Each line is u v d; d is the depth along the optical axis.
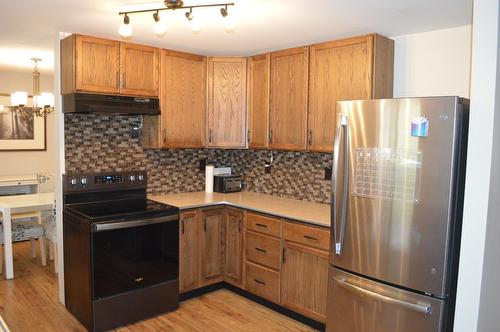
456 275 2.30
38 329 3.12
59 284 3.56
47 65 4.94
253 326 3.22
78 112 3.23
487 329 1.98
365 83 3.04
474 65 2.01
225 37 3.24
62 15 2.74
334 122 3.24
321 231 3.01
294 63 3.53
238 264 3.71
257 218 3.50
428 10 2.52
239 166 4.49
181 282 3.54
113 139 3.69
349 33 3.05
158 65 3.60
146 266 3.27
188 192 4.26
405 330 2.34
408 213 2.29
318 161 3.71
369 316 2.49
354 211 2.50
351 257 2.54
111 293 3.08
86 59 3.16
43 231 4.54
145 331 3.11
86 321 3.10
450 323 2.30
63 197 3.37
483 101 1.99
